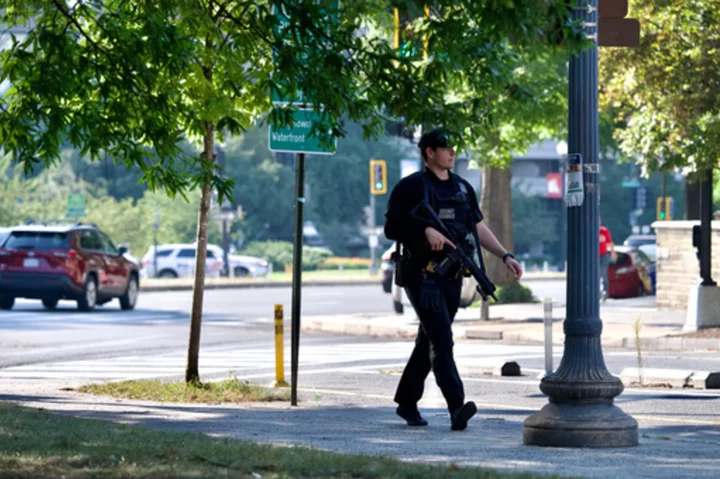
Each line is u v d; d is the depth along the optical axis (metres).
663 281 92.62
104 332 81.88
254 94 41.59
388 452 27.70
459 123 34.47
